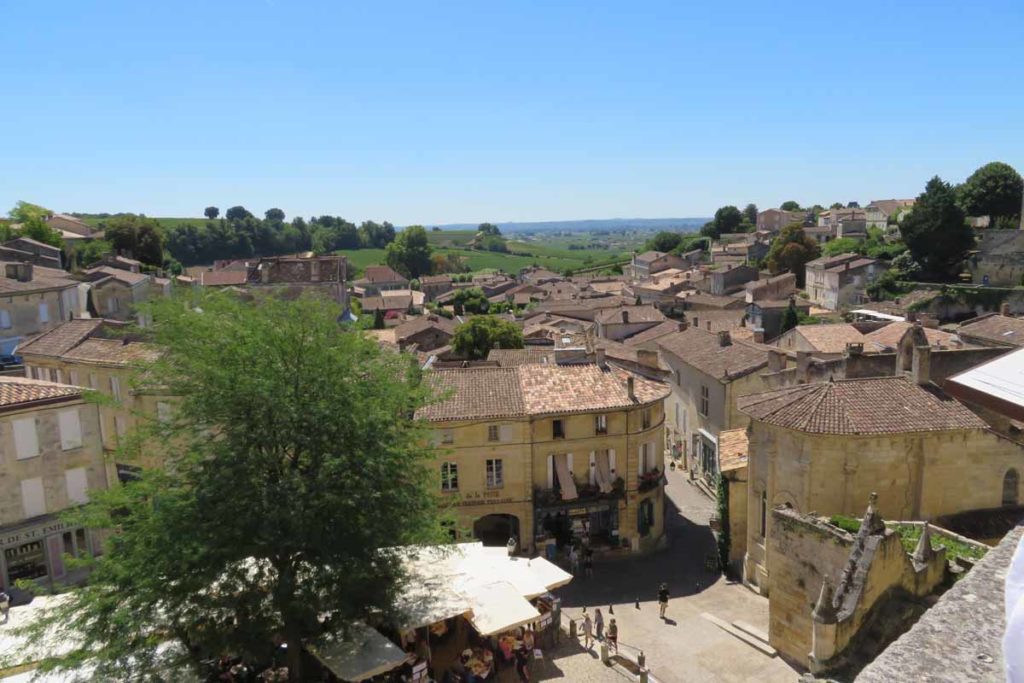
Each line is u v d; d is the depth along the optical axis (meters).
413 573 29.78
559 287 168.75
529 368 49.97
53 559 41.62
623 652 32.56
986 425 31.31
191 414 25.27
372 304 160.12
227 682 27.48
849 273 118.31
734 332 88.38
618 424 46.12
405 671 28.09
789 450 33.28
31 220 126.25
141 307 26.94
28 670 25.78
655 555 46.41
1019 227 120.31
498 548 37.16
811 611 28.22
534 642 32.16
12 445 40.34
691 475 62.91
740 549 40.72
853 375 42.00
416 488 27.59
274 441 25.09
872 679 9.23
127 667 24.11
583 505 45.84
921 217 111.44
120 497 25.34
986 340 59.09
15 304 76.38
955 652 9.62
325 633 26.94
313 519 24.36
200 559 23.98
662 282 156.50
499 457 45.19
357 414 25.86
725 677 29.27
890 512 31.72
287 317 27.14
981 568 11.96
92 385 53.88
